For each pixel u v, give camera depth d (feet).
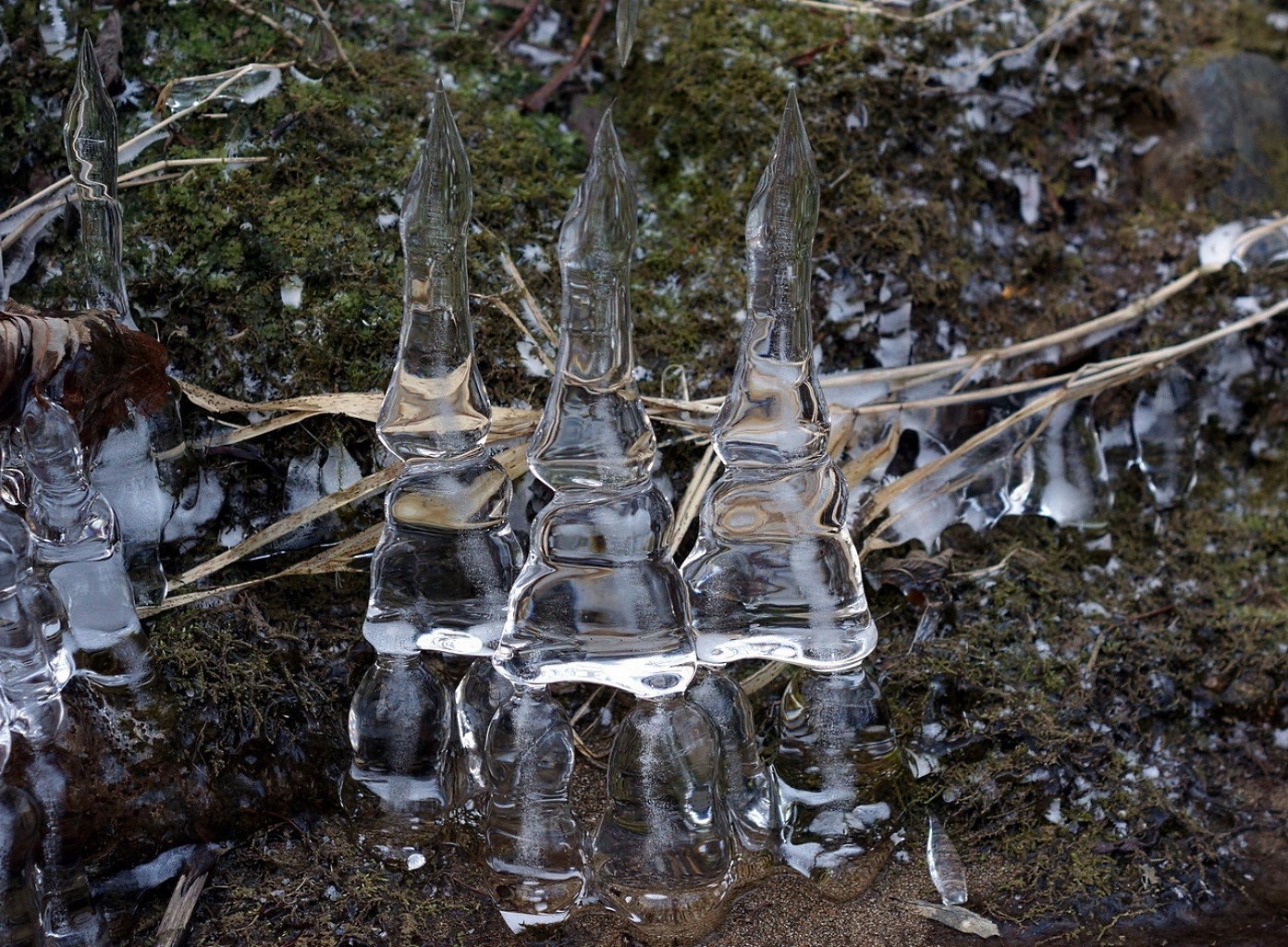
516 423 5.20
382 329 5.36
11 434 4.34
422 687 4.41
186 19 5.98
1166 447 6.33
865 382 5.80
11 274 5.34
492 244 5.69
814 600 4.17
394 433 4.20
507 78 6.36
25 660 3.95
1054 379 5.92
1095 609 5.71
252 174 5.57
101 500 4.30
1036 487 6.03
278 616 4.99
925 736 5.03
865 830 4.42
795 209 3.87
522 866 4.20
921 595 5.49
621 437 3.91
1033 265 6.45
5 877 3.76
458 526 4.28
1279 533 6.30
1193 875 4.71
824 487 4.15
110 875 4.27
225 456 5.22
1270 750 5.35
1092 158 6.85
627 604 3.94
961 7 6.68
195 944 4.17
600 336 3.83
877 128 6.25
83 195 4.57
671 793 4.06
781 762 4.49
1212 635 5.69
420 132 5.86
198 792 4.42
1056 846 4.80
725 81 6.26
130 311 5.15
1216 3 7.63
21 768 3.98
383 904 4.35
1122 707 5.32
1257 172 7.03
